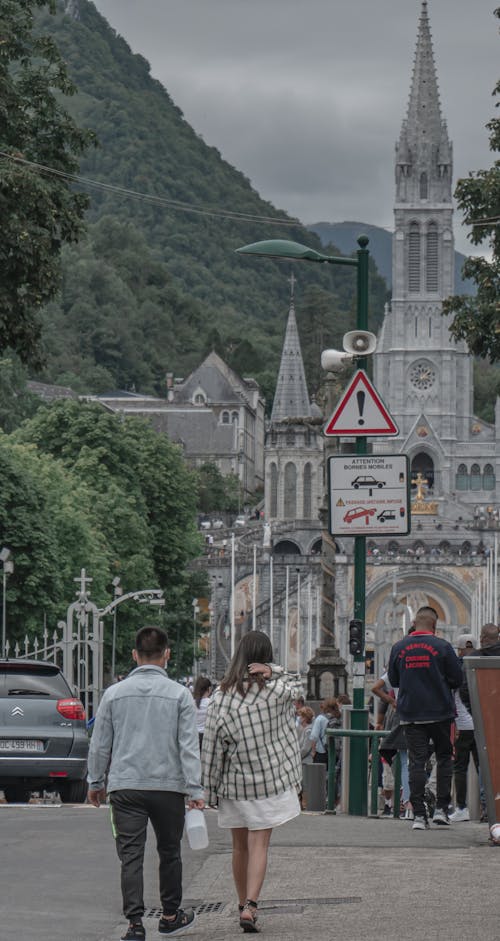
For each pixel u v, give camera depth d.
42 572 182.88
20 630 183.12
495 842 50.78
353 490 66.50
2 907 39.44
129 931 34.97
